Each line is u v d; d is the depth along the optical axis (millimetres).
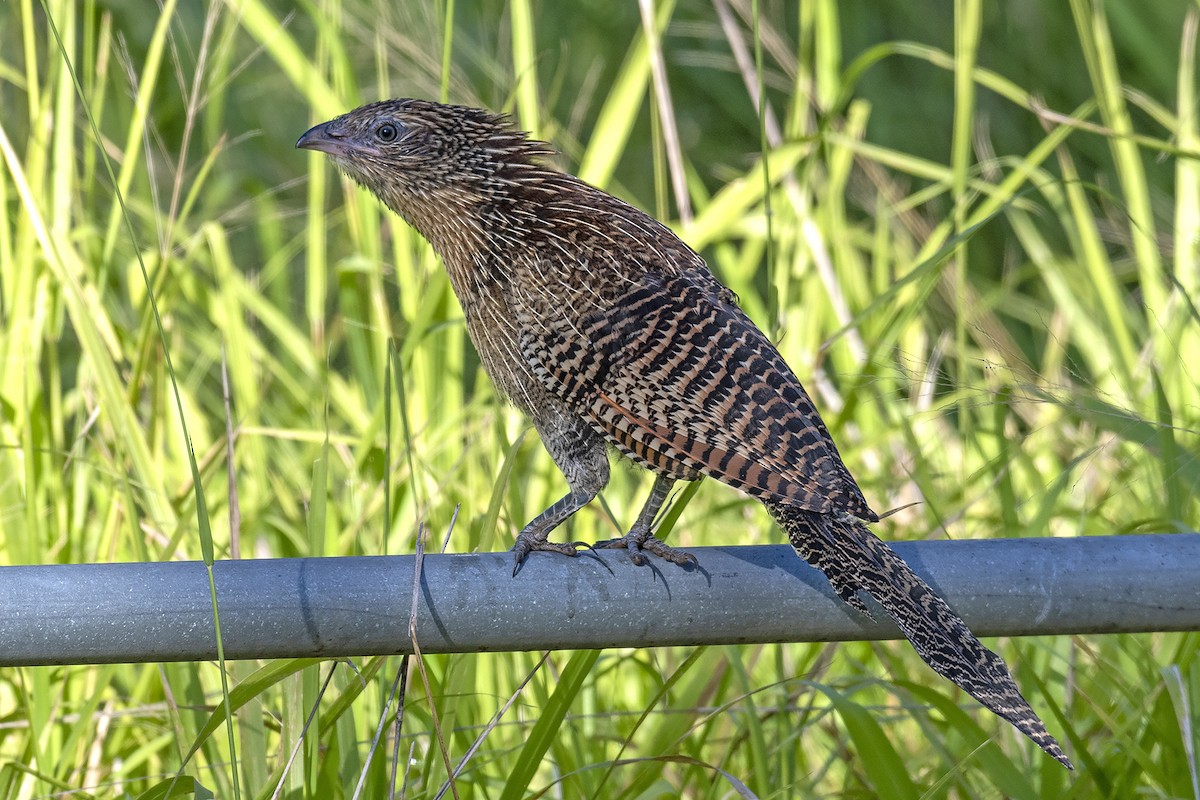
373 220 10961
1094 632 5992
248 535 9367
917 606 5801
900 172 17172
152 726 8258
